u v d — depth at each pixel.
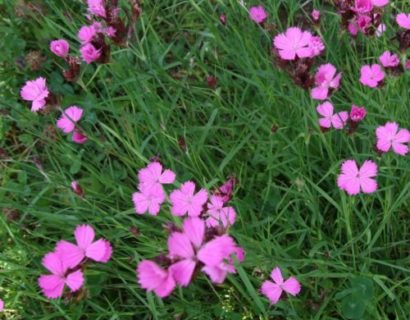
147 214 0.34
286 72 0.31
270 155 0.34
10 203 0.35
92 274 0.32
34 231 0.35
